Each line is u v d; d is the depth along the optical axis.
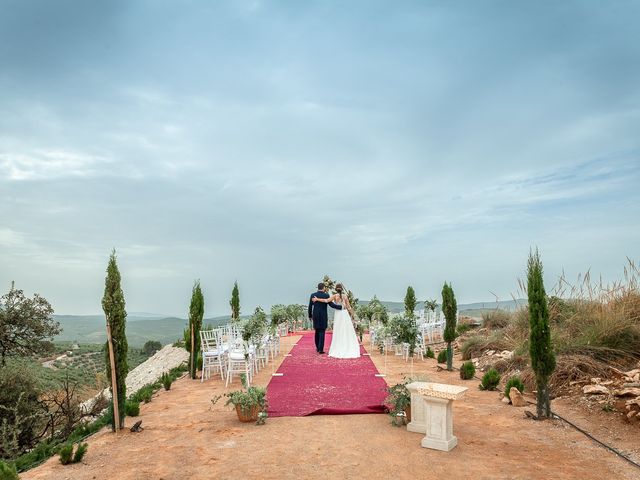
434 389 6.02
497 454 5.80
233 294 21.33
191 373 12.21
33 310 23.41
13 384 14.02
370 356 14.97
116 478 5.34
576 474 5.14
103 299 7.43
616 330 9.63
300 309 27.34
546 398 7.36
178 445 6.43
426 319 19.12
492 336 13.68
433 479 5.06
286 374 11.79
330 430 6.93
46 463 6.05
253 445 6.31
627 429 6.63
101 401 13.10
